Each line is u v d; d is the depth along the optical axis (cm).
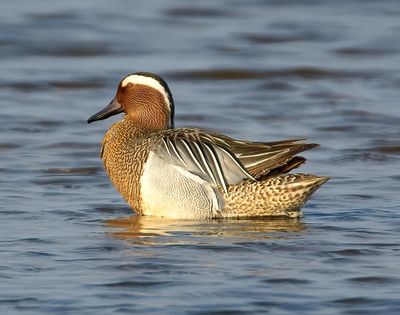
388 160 1745
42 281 1091
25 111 2094
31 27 2809
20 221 1352
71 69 2462
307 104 2180
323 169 1683
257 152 1361
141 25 2917
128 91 1469
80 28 2841
